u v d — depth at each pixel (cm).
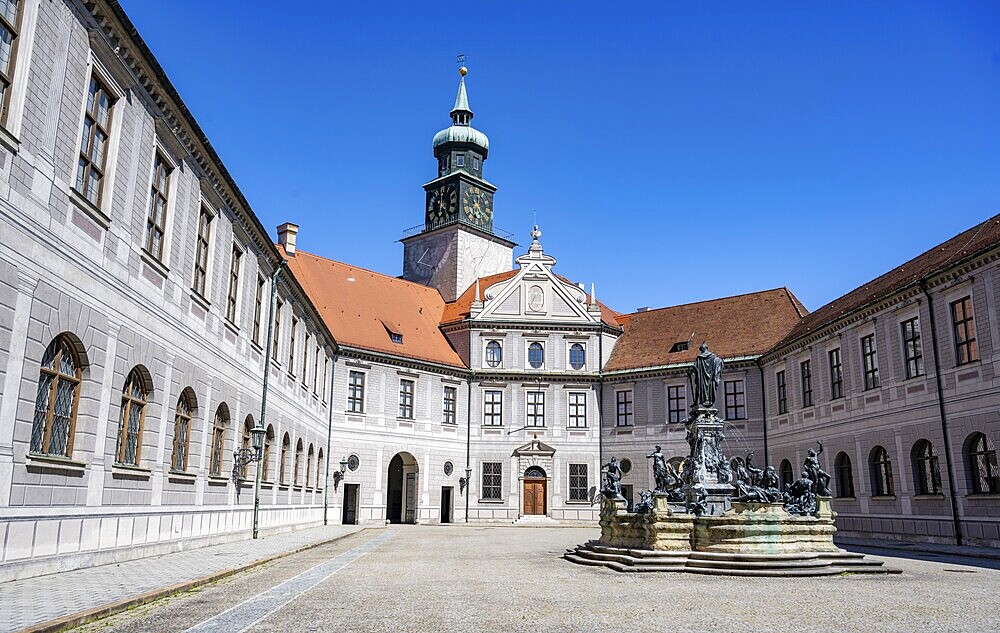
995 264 3077
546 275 6209
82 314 1705
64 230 1627
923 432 3484
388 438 5450
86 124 1755
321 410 4869
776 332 5522
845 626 1313
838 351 4294
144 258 2048
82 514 1736
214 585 1719
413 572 2128
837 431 4234
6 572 1450
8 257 1425
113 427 1875
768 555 2208
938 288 3412
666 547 2342
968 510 3184
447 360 5953
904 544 3272
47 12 1552
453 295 6988
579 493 5925
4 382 1424
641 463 5812
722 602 1594
